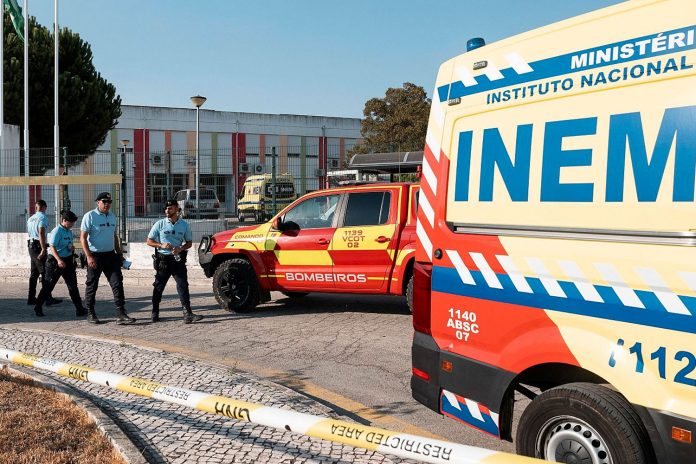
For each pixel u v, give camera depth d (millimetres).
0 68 21781
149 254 14969
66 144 31422
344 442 3004
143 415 4793
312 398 5508
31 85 29359
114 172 16078
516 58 3453
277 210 14742
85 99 30875
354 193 9031
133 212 15656
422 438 2791
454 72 3877
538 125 3293
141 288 12945
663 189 2727
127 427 4539
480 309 3555
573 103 3131
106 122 32625
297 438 4316
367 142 38125
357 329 8242
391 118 37375
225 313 9602
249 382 5652
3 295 12297
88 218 8734
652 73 2818
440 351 3830
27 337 7609
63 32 31250
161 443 4242
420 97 37781
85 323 9023
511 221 3395
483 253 3539
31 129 30344
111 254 8906
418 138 36938
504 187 3449
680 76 2719
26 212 17500
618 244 2875
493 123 3561
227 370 6066
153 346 7453
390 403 5379
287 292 10109
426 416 5059
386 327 8344
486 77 3635
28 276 14742
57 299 10992
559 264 3119
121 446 4094
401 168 17703
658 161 2756
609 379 2871
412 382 4074
